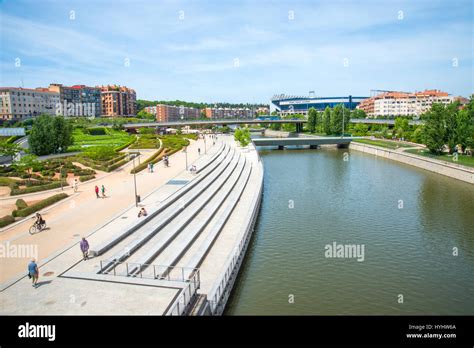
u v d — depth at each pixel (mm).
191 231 33125
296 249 36062
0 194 46094
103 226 33125
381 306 26031
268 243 37688
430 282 29625
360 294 27625
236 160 80750
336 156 112500
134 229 32250
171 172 61438
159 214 37438
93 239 29672
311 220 45188
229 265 26875
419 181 69375
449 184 66250
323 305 26000
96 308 19016
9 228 33094
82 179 54125
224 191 50406
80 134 131250
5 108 161875
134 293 20578
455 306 26188
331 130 158000
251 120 177000
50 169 61844
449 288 28703
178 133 156000
